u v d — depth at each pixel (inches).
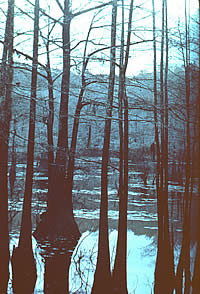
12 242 593.3
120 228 452.1
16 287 442.9
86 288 439.5
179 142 729.0
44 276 481.7
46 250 611.2
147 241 677.9
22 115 533.0
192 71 490.6
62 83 690.8
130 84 557.3
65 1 685.3
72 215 756.6
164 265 451.8
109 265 445.7
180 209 747.4
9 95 483.8
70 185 770.2
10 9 491.8
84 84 690.2
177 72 557.6
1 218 477.4
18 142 589.9
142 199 1206.9
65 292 423.5
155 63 557.6
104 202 457.7
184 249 455.5
